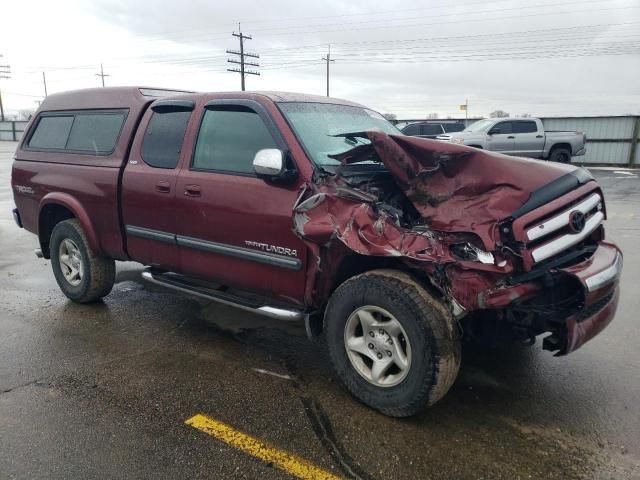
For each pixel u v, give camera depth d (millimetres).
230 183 3656
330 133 3748
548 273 2832
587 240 3340
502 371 3721
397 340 3039
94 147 4789
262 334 4426
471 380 3588
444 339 2852
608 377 3621
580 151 19609
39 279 6129
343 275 3371
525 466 2682
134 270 6426
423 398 2922
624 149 22750
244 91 3918
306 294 3418
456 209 2953
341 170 3385
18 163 5477
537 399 3342
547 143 19047
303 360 3926
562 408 3234
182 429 3004
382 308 3021
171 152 4141
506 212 2822
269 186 3459
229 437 2928
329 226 3074
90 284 4938
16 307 5105
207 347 4156
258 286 3678
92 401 3309
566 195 2949
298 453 2789
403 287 2947
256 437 2930
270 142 3547
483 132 18422
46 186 5078
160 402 3299
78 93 5191
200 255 3967
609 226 9039
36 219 5336
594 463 2705
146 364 3844
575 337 2854
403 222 3199
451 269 2844
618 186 15352
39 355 3988
